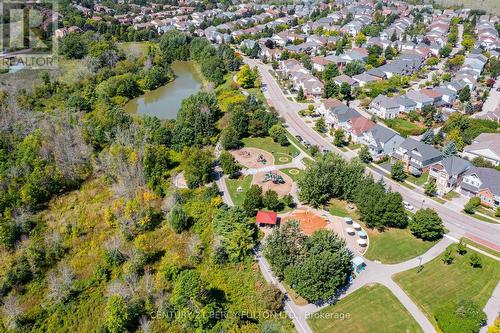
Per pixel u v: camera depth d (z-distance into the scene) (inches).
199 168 3885.3
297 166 4308.6
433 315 2541.8
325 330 2465.6
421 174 4111.7
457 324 2370.8
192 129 4714.6
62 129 4360.2
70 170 3890.3
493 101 5856.3
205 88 6653.5
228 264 2925.7
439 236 3223.4
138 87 6510.8
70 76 6368.1
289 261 2748.5
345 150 4613.7
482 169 3718.0
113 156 3986.2
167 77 7071.9
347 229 3262.8
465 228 3324.3
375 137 4468.5
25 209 3417.8
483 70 6998.0
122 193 3678.6
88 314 2578.7
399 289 2738.7
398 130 4982.8
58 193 3764.8
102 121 4655.5
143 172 3873.0
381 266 2938.0
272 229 3083.2
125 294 2568.9
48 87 5748.0
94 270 2874.0
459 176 3833.7
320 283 2566.4
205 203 3494.1
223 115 5467.5
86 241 3171.8
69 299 2669.8
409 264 2950.3
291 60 7406.5
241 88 6501.0
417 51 7736.2
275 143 4815.5
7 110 4744.1
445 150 4222.4
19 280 2817.4
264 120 5000.0
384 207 3235.7
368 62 7229.3
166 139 4515.3
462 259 2977.4
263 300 2598.4
